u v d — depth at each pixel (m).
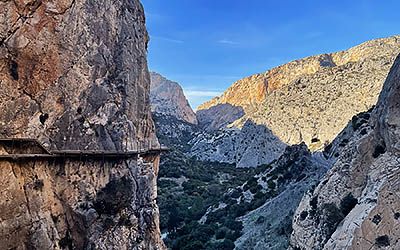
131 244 27.23
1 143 21.50
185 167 135.50
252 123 182.38
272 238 56.19
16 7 23.05
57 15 24.97
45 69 24.14
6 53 22.45
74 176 24.67
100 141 26.47
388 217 32.12
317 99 167.38
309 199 47.66
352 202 38.94
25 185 22.06
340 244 34.44
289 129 160.12
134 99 31.03
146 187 30.08
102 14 28.42
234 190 87.88
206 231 68.00
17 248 21.23
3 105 22.16
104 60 27.98
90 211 24.83
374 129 41.19
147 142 34.50
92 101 26.58
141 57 33.66
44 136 23.58
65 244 23.73
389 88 41.31
